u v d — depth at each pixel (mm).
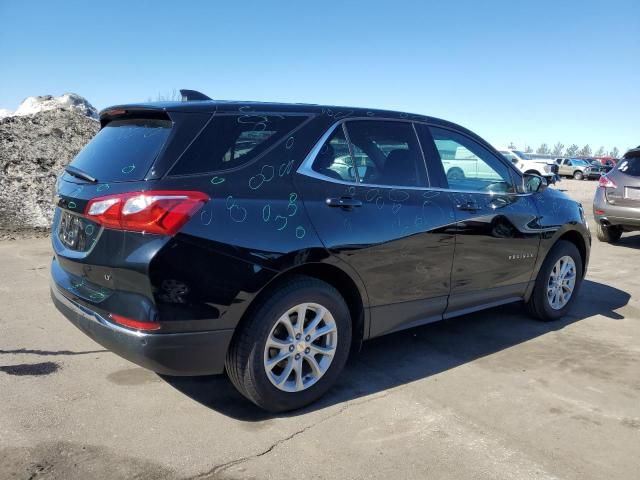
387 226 3639
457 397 3670
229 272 2959
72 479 2631
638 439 3219
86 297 3111
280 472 2766
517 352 4531
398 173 3912
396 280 3756
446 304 4199
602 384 3955
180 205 2848
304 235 3227
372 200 3633
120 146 3279
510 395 3727
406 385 3830
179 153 2988
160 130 3146
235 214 3006
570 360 4391
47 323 4711
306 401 3398
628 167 9625
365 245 3498
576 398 3717
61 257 3324
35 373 3754
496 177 4715
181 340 2887
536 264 5000
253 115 3316
